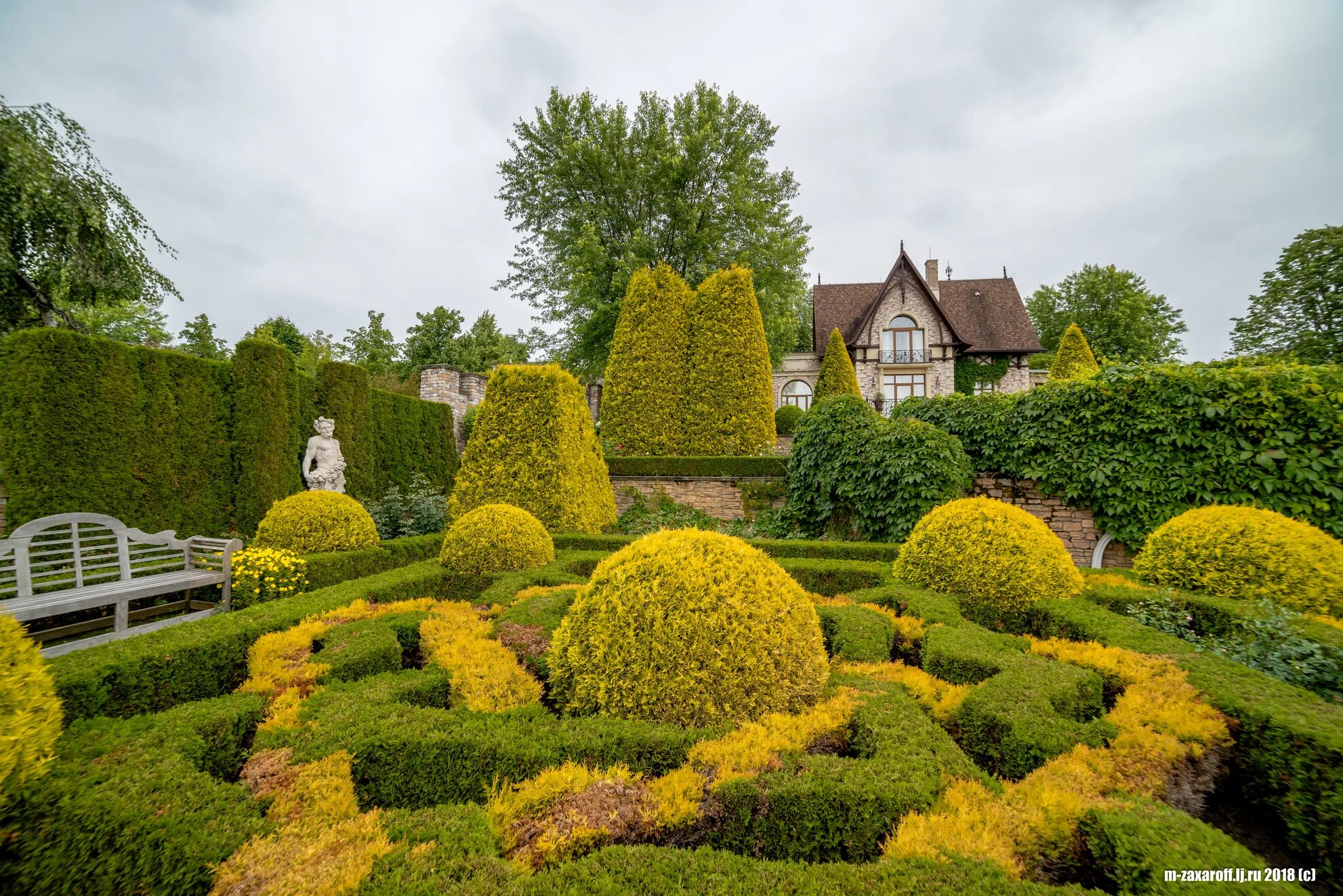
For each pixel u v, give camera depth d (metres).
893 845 1.71
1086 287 29.94
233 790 1.94
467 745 2.20
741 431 13.00
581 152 17.02
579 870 1.59
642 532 10.09
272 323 25.61
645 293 13.59
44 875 1.60
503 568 5.58
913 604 4.23
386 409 10.51
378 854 1.64
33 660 2.02
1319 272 9.73
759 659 2.64
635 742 2.26
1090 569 5.34
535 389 8.19
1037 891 1.50
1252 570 4.04
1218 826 2.42
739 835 1.93
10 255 8.41
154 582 4.62
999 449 7.92
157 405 6.20
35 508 5.07
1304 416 5.84
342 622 3.86
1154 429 6.66
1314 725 2.27
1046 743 2.32
